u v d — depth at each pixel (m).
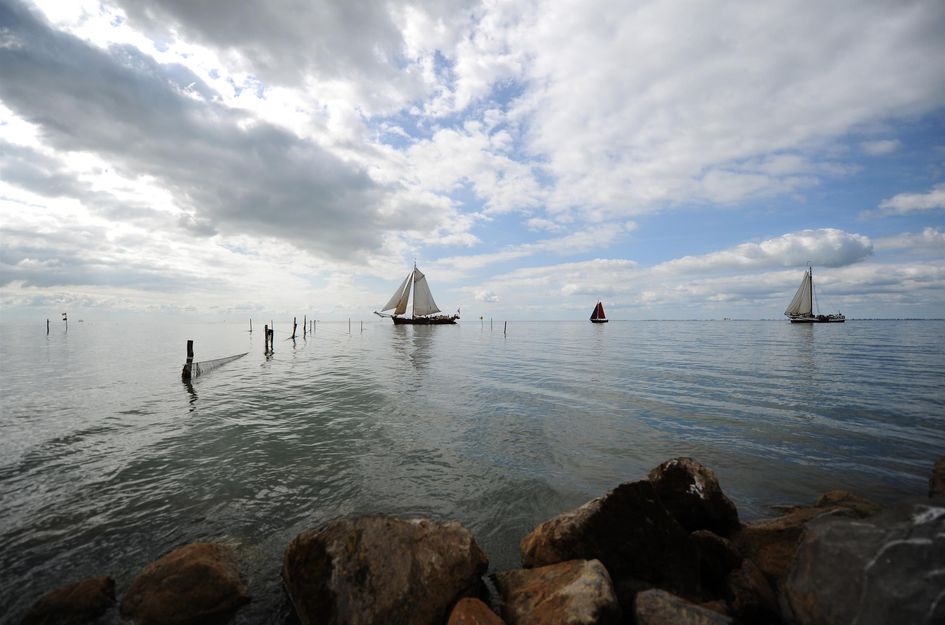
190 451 9.26
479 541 5.79
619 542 4.66
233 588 4.42
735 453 9.23
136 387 17.61
